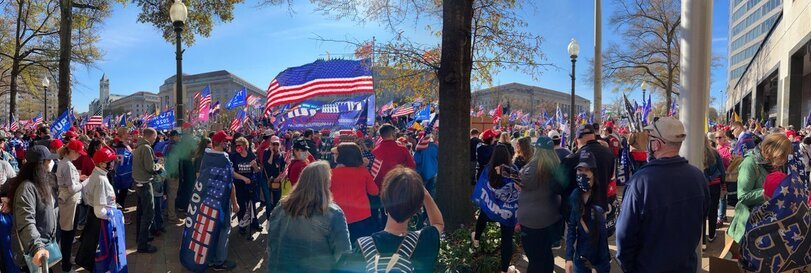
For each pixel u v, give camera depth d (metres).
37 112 69.12
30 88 33.34
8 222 4.20
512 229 5.01
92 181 5.03
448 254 5.12
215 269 5.80
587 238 4.04
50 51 25.73
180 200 8.77
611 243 6.82
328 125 9.91
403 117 21.39
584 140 4.51
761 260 3.52
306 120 10.03
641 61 36.06
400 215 2.63
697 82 3.80
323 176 3.11
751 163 4.34
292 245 3.03
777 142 3.96
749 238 3.60
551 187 4.42
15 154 12.34
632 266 2.86
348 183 4.74
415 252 2.62
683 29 3.89
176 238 7.51
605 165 4.31
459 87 5.91
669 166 2.78
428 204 2.94
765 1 69.94
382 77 9.30
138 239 6.66
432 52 8.25
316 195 3.06
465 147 5.93
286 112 10.44
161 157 10.16
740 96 62.16
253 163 7.60
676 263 2.71
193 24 18.92
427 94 10.25
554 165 4.43
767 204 3.53
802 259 3.44
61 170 5.70
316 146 10.40
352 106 9.75
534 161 4.48
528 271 4.55
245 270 5.92
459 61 5.88
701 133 3.80
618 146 10.02
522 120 37.59
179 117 9.59
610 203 5.20
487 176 5.02
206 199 5.62
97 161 5.03
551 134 7.28
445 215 5.85
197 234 5.58
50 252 4.34
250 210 7.50
